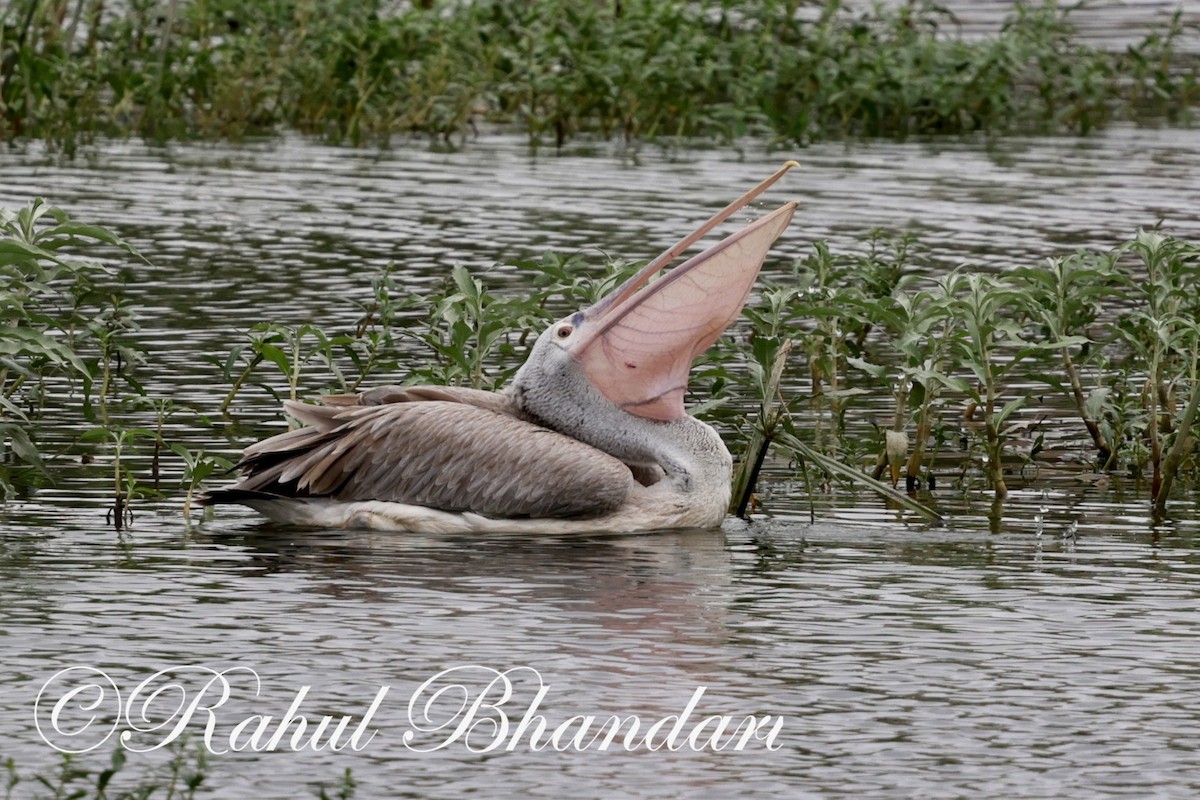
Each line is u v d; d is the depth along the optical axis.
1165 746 8.55
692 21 36.28
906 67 33.69
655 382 12.80
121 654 9.61
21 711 8.84
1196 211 24.73
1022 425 15.11
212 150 29.31
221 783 8.10
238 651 9.68
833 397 15.35
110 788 8.02
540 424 12.92
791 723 8.79
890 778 8.17
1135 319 17.34
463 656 9.65
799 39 37.06
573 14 35.75
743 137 32.16
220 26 35.03
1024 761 8.37
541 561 11.66
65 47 32.62
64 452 14.29
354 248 22.08
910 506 13.03
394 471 12.48
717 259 12.62
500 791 8.03
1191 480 14.30
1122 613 10.60
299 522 12.61
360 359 17.23
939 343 14.74
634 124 32.31
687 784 8.11
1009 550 12.09
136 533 12.17
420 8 38.94
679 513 12.62
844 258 19.23
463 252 21.89
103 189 25.33
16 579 10.97
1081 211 24.77
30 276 16.41
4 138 29.62
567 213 24.34
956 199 25.72
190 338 17.91
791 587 11.09
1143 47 36.72
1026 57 35.06
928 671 9.54
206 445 14.32
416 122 32.12
